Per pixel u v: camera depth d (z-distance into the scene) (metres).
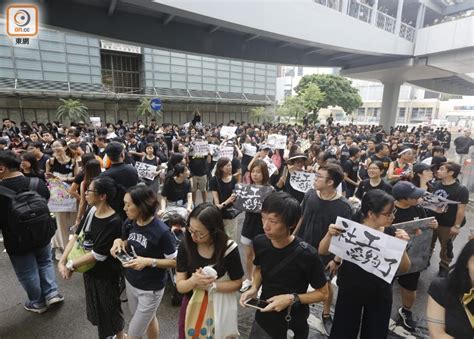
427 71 17.97
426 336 3.02
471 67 16.36
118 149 3.83
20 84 18.72
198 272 1.89
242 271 2.08
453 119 47.47
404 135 15.56
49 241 3.27
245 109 30.28
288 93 53.81
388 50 15.32
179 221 3.62
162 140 10.19
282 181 4.83
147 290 2.30
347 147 7.77
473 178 8.25
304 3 11.02
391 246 2.06
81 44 20.81
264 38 12.47
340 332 2.35
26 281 3.09
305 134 13.77
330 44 12.47
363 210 2.27
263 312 2.04
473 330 1.50
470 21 13.88
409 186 2.92
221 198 4.04
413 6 18.47
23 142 8.08
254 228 3.48
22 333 3.00
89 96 21.22
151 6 7.62
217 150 7.79
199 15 8.28
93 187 2.46
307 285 2.01
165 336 3.02
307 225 3.01
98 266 2.48
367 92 53.66
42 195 3.31
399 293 3.84
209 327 1.98
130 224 2.45
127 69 23.98
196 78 26.72
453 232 3.94
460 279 1.53
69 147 5.20
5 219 2.89
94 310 2.56
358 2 13.74
